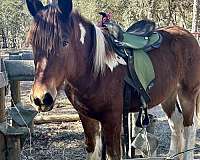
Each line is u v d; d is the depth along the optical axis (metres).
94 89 2.95
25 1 2.77
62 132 5.45
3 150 3.02
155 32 3.77
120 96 3.12
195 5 11.77
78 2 16.19
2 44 33.88
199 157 4.43
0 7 31.89
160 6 14.38
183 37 4.02
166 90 3.69
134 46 3.35
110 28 3.25
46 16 2.53
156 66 3.53
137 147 3.91
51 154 4.50
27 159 4.28
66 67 2.64
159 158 3.86
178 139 4.15
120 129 3.15
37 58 2.50
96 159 3.34
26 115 3.40
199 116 4.19
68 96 3.14
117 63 3.10
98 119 3.12
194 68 4.04
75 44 2.76
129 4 14.98
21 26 33.06
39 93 2.44
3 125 3.11
